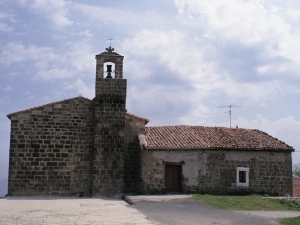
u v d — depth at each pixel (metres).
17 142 27.64
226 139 30.45
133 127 29.95
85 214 18.67
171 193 28.19
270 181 29.45
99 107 28.53
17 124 27.78
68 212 19.42
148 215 18.47
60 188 27.84
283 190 29.56
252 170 29.31
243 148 29.03
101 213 19.05
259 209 22.66
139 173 28.12
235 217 18.66
